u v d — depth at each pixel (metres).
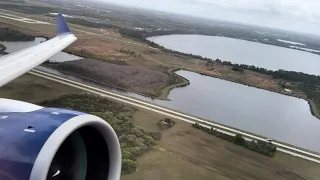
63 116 7.48
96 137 8.16
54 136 6.68
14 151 6.46
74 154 7.89
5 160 6.36
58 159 7.62
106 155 8.21
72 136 8.02
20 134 6.81
